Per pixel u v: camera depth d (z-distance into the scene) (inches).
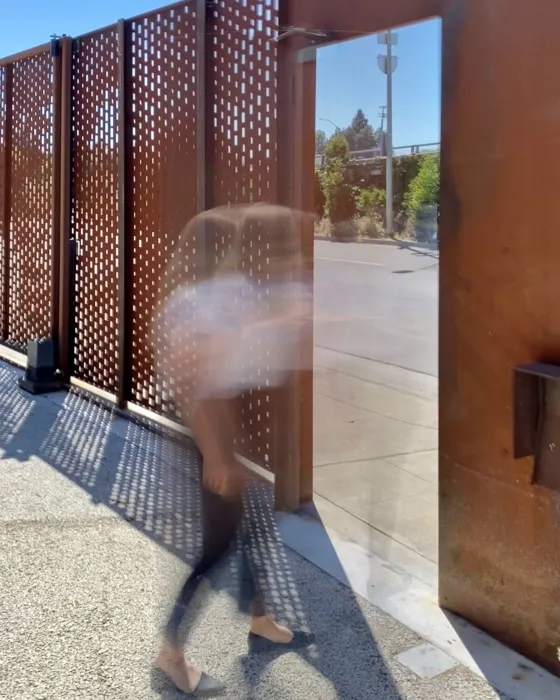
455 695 106.5
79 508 168.4
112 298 250.4
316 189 158.9
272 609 128.1
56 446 210.4
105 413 240.4
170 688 107.9
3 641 118.4
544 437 108.5
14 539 152.7
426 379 217.2
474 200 116.9
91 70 254.5
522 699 105.5
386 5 134.3
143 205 231.0
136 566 141.6
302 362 165.5
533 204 108.4
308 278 161.9
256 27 171.9
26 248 308.7
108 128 246.1
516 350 112.6
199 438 108.0
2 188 328.8
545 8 104.9
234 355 106.6
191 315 107.0
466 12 116.0
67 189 269.9
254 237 114.7
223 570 124.0
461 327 120.9
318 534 156.1
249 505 144.4
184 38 205.0
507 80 110.7
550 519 109.5
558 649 110.0
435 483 180.4
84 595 131.7
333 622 124.6
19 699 105.0
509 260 112.3
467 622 124.4
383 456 194.2
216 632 121.0
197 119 193.5
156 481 182.9
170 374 111.4
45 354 266.2
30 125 298.0
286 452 166.7
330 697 106.3
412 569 142.3
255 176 176.6
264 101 171.8
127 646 117.5
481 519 120.4
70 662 113.5
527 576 113.7
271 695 106.7
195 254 109.8
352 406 221.8
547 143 105.9
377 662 114.1
